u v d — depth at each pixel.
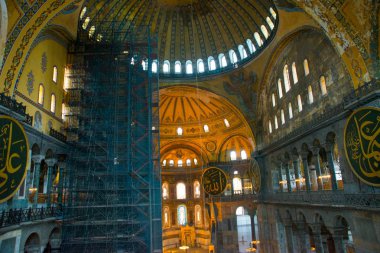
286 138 24.77
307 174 22.33
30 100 17.52
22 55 15.99
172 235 42.75
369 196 14.77
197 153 41.34
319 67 19.91
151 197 22.52
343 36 16.31
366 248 15.13
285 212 25.92
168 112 39.47
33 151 18.14
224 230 35.78
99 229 20.66
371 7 14.66
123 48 25.56
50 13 17.08
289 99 24.98
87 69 24.34
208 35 32.56
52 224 19.45
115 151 22.23
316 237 20.67
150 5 30.05
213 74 32.69
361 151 14.01
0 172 11.88
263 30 27.84
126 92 24.75
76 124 22.84
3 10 11.75
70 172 21.30
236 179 40.41
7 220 13.62
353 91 15.72
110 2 27.20
